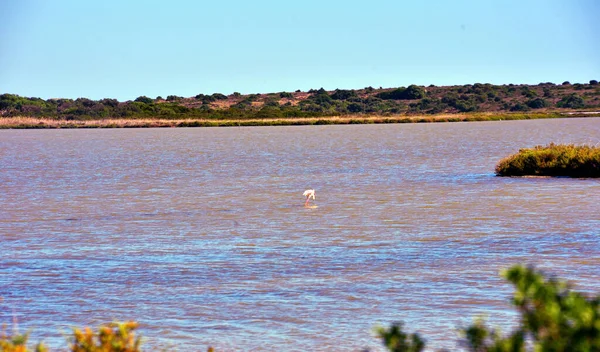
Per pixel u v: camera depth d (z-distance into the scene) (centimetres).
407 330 4897
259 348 4644
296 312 5391
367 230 8794
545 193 11912
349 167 19362
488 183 13900
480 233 8400
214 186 14875
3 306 5703
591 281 6000
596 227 8581
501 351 2072
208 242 8194
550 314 1958
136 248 7900
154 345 4762
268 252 7531
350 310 5403
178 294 5950
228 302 5684
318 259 7138
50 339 4922
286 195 12875
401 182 14825
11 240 8519
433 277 6297
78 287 6222
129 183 15862
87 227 9488
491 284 5997
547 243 7681
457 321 5066
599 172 14088
